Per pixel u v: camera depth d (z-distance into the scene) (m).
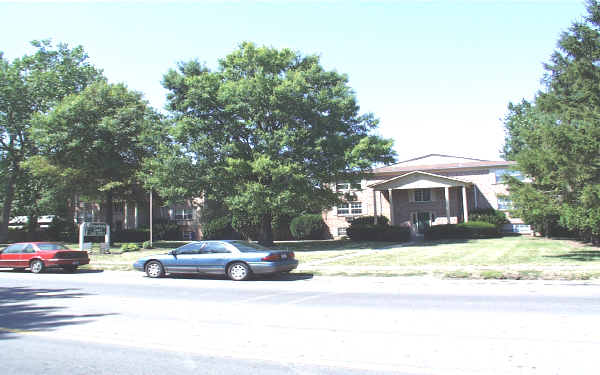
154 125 30.89
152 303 10.03
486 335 6.51
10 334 7.08
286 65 29.30
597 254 18.83
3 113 39.53
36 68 40.62
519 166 17.36
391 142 28.00
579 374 4.71
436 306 9.04
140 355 5.77
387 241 33.75
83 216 51.47
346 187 41.41
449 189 39.28
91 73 42.47
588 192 15.28
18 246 18.81
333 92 28.61
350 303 9.64
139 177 30.98
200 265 15.06
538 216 18.16
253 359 5.52
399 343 6.15
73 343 6.43
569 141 15.24
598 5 16.61
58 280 15.41
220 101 27.33
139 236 45.62
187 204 47.28
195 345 6.23
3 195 43.00
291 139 26.12
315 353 5.74
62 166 33.09
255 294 11.35
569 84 17.52
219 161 27.31
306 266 17.67
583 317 7.61
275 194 25.70
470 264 16.42
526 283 12.31
